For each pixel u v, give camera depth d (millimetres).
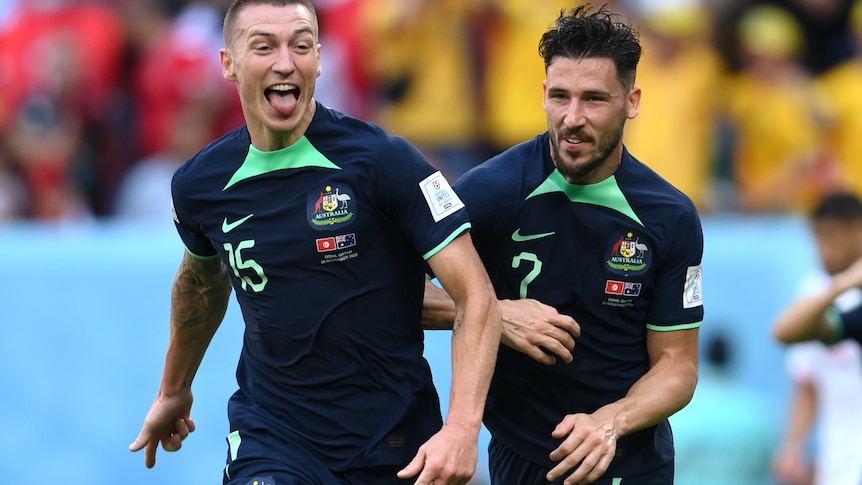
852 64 36250
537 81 34250
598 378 16969
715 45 34969
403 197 15344
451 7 34312
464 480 14578
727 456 28172
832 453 25812
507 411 17469
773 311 29922
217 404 28375
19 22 37031
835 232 25281
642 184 16609
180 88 35250
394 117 34625
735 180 34375
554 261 16594
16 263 28656
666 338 16859
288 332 15656
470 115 34219
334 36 35156
